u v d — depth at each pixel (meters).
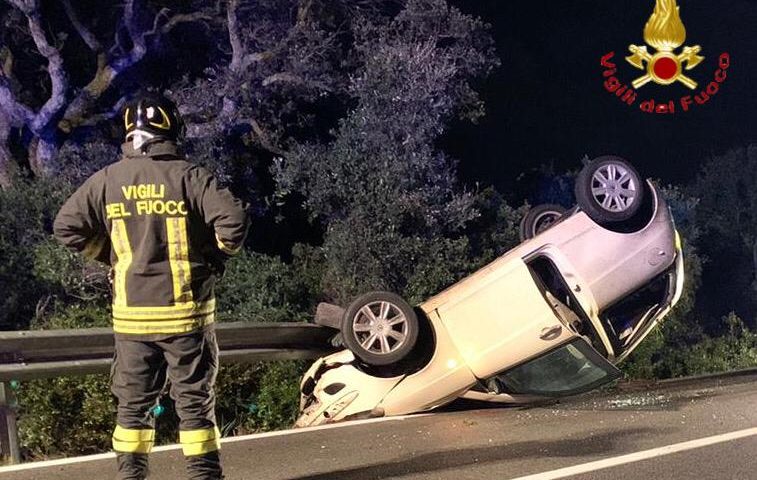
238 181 12.02
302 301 10.27
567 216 8.52
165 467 5.92
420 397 7.86
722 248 16.17
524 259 8.09
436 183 10.98
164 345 4.38
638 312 8.80
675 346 12.26
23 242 9.66
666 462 5.97
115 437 4.45
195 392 4.40
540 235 8.22
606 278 8.03
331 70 11.68
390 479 5.60
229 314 9.50
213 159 11.20
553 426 7.14
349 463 6.04
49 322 8.35
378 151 10.81
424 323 8.12
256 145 12.05
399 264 10.38
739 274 16.09
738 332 13.48
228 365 8.08
